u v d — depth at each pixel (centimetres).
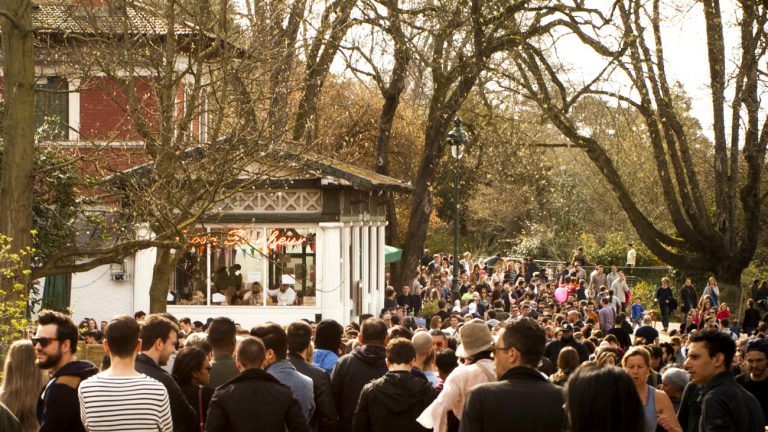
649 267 5397
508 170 4369
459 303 3177
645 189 5275
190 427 768
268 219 2767
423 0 3738
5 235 1720
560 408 604
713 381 734
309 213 2772
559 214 7031
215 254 2775
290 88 2084
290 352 915
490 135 4059
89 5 2239
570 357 1036
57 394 718
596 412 452
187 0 2120
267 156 1992
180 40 2278
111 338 686
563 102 3678
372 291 3381
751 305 3503
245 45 2166
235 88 1967
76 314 2852
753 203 3784
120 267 2858
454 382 784
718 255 3888
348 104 4253
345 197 2864
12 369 759
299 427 751
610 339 1585
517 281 4141
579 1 3506
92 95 2822
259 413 740
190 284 2778
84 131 2809
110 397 674
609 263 5766
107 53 1956
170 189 1744
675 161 3856
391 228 4406
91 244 2395
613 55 3466
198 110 2214
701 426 726
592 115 3803
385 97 3881
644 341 1388
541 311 3294
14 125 1741
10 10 1733
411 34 3725
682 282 4816
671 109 3728
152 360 772
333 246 2770
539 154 4316
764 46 3152
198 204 2023
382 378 850
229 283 2783
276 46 2217
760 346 897
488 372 786
